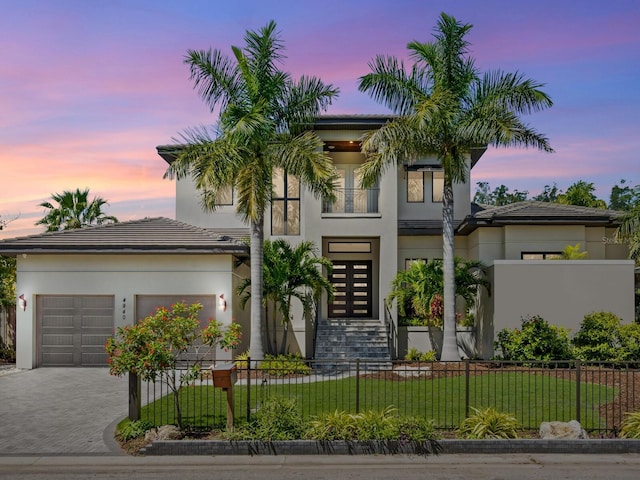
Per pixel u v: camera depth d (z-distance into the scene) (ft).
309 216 70.79
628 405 39.24
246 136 53.83
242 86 57.31
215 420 36.52
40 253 62.23
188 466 29.78
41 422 38.99
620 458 30.58
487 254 72.90
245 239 69.00
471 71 59.82
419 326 70.44
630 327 56.34
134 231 65.98
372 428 32.04
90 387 51.75
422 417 34.68
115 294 63.05
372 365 59.72
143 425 34.55
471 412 37.96
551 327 58.23
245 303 63.93
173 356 34.12
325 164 56.29
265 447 31.53
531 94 57.31
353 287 81.05
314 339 70.44
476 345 71.15
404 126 58.75
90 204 96.43
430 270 66.59
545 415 37.09
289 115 58.13
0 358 66.90
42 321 63.72
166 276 63.10
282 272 61.72
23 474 28.71
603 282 61.93
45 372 60.03
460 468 29.25
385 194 70.95
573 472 28.50
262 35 56.95
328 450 31.53
